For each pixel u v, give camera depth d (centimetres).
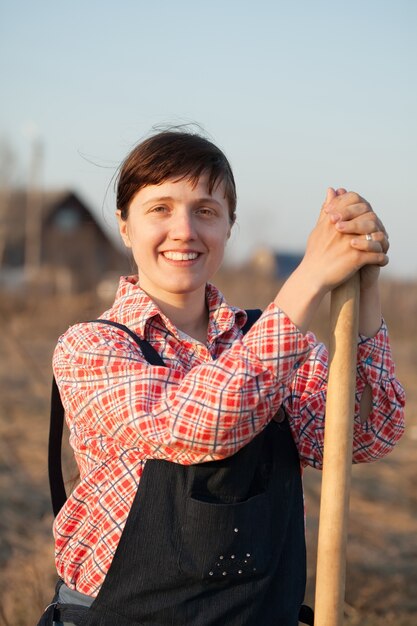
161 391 170
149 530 170
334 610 175
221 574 169
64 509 183
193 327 197
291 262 4231
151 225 186
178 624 169
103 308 1606
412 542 505
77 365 177
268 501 177
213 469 170
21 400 899
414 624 395
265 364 163
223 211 191
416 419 881
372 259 168
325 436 176
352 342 175
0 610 366
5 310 1702
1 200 3212
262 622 176
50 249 2911
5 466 636
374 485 630
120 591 171
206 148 186
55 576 416
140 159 186
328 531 175
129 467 176
